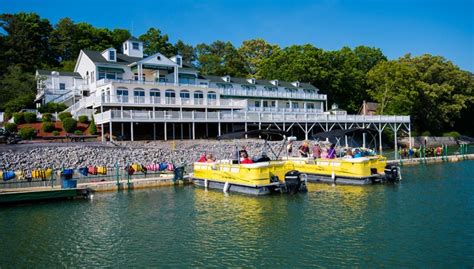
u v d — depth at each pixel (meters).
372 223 16.94
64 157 33.62
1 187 24.28
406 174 32.81
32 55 76.94
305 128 55.00
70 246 14.73
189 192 25.19
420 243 14.27
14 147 33.78
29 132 39.97
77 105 50.38
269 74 86.31
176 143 43.41
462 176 30.95
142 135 48.12
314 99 73.56
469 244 14.09
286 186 23.64
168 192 25.30
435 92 76.25
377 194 23.48
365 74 92.50
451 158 44.19
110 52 55.78
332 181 27.94
